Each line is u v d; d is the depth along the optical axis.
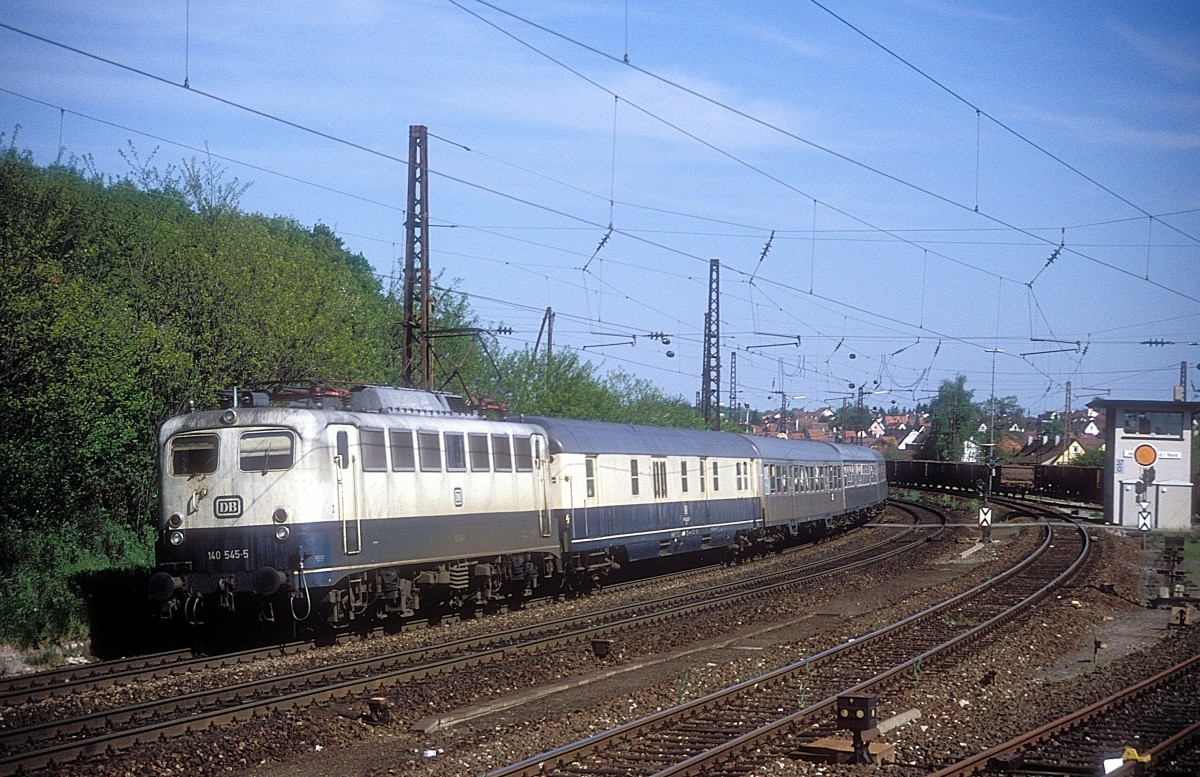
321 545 20.41
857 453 57.00
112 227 31.14
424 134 31.02
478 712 15.09
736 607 26.19
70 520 26.19
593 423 31.50
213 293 28.78
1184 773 11.85
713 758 12.31
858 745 12.57
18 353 23.80
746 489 39.94
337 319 30.94
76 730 13.76
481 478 25.00
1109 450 51.00
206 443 20.77
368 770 12.43
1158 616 25.42
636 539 32.22
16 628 20.19
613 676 18.05
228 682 16.84
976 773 11.96
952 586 29.69
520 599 27.72
